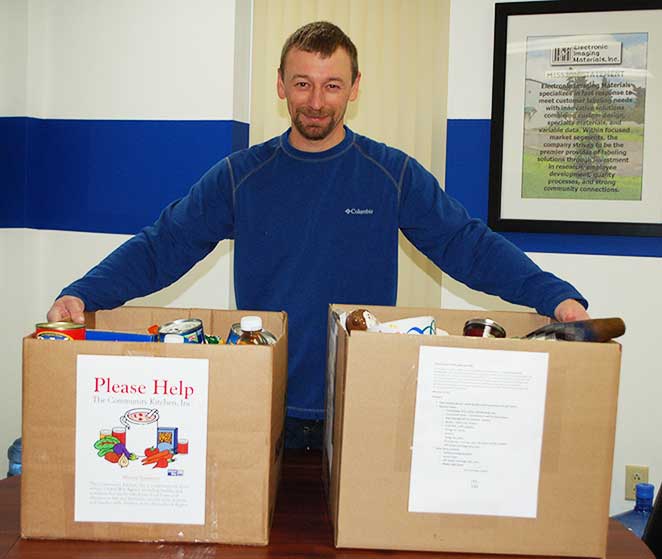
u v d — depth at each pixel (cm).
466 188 263
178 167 283
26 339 94
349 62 160
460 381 93
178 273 165
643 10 242
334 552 94
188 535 95
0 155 290
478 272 156
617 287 256
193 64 278
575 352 93
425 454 94
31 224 299
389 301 171
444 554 95
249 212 170
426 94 275
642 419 257
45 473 95
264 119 288
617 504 259
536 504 95
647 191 248
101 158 291
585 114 250
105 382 93
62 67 292
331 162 169
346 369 93
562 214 254
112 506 95
